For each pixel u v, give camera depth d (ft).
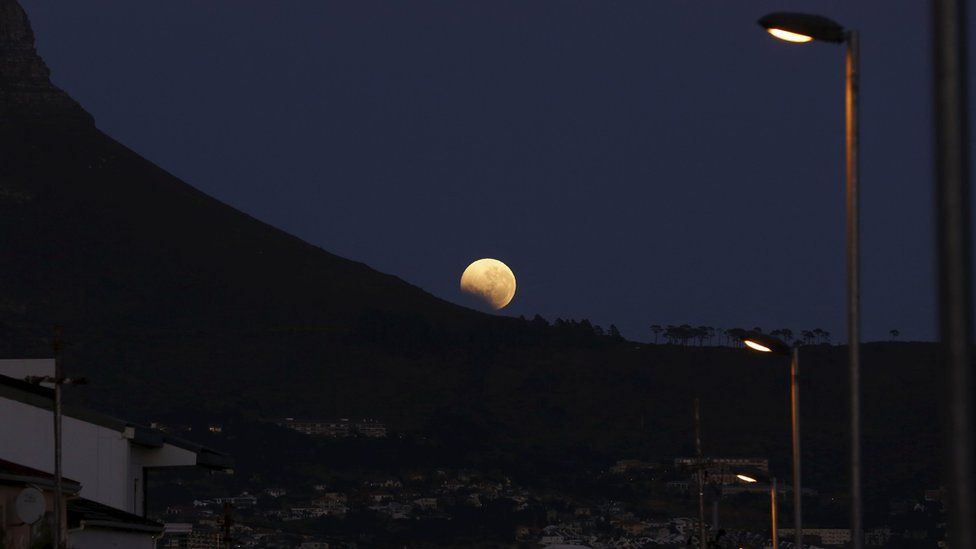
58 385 341.62
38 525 353.10
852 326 193.26
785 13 193.67
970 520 92.89
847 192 194.70
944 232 95.61
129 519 442.50
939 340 95.40
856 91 194.18
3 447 472.44
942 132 95.96
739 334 323.37
